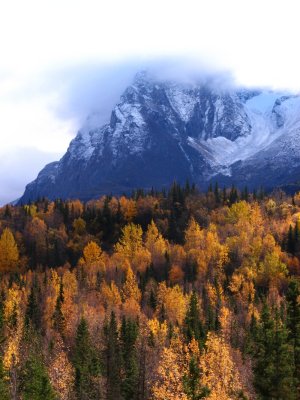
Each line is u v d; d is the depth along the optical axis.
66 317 106.44
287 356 45.69
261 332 49.50
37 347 78.31
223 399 47.72
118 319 106.44
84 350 83.75
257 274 149.00
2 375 61.41
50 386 59.91
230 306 121.56
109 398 79.25
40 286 131.75
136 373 77.31
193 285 143.75
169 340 88.25
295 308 49.00
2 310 97.38
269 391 45.59
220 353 54.81
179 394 47.97
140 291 138.12
